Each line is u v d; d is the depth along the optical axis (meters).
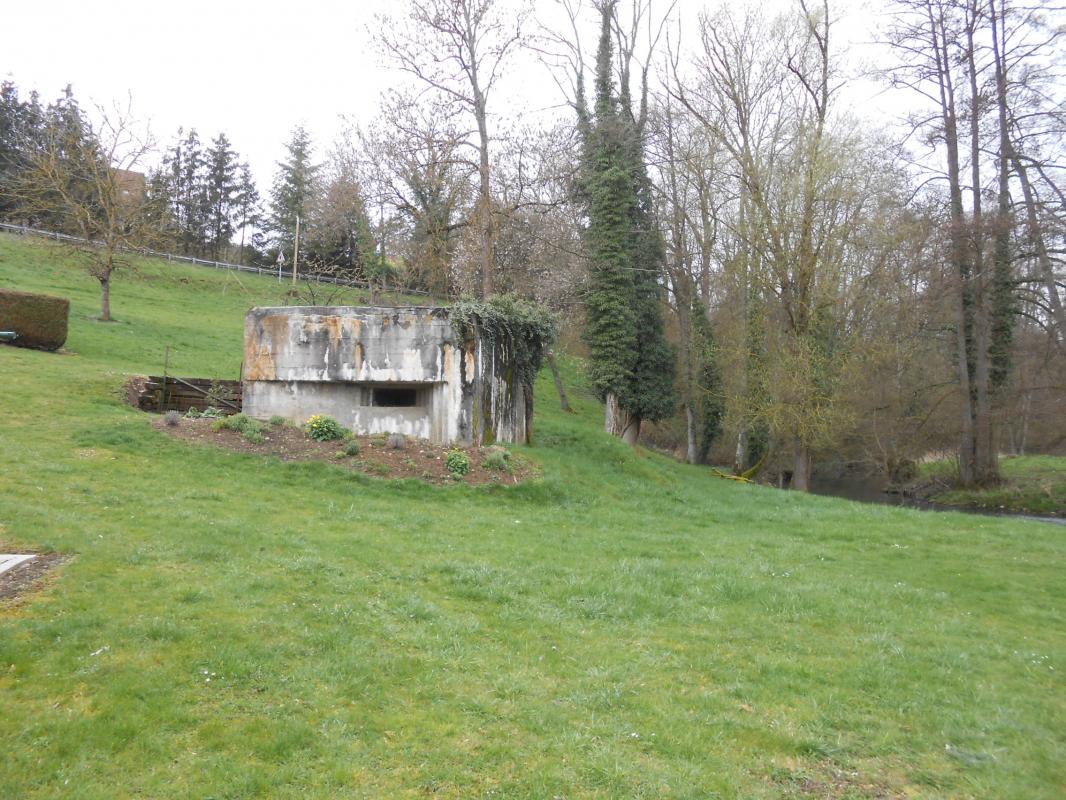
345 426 17.02
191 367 25.56
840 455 39.09
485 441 17.09
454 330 16.44
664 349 32.22
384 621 7.05
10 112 52.56
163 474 12.23
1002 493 29.78
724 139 27.67
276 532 9.81
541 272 33.50
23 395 16.06
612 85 31.39
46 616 6.15
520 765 4.83
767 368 28.12
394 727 5.18
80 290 37.69
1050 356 29.20
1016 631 8.91
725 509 16.89
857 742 5.63
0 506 9.02
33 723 4.70
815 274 26.22
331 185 38.62
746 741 5.48
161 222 34.78
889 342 30.22
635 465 20.59
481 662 6.39
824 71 26.34
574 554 10.77
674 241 37.09
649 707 5.86
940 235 29.25
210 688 5.39
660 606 8.52
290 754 4.70
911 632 8.41
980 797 4.99
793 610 8.80
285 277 56.12
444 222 28.48
